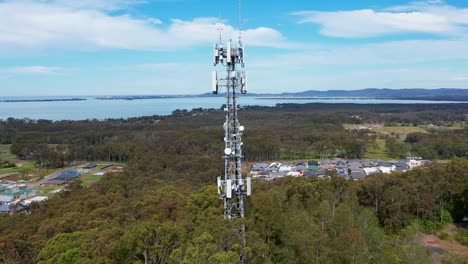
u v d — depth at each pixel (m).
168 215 37.03
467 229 54.34
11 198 87.38
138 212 42.72
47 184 102.50
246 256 22.98
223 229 23.42
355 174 100.12
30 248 36.19
